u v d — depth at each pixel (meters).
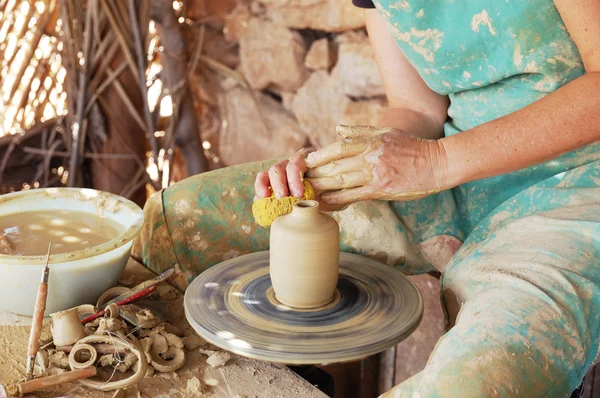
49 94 3.11
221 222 1.65
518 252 1.35
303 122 3.01
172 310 1.51
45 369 1.26
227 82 3.23
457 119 1.69
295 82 2.99
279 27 2.96
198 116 3.36
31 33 3.02
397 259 1.70
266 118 3.13
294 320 1.33
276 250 1.34
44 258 1.36
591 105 1.31
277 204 1.38
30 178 3.16
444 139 1.41
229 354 1.35
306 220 1.34
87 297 1.47
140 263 1.71
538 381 1.11
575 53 1.45
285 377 1.29
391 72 1.76
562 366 1.15
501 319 1.17
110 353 1.29
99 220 1.62
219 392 1.25
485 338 1.14
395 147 1.39
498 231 1.47
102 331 1.31
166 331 1.40
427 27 1.54
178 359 1.32
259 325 1.31
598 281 1.26
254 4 3.04
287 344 1.24
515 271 1.29
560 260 1.28
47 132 3.11
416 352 2.25
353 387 2.09
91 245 1.50
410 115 1.74
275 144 3.12
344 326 1.31
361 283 1.47
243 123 3.22
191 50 3.20
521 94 1.54
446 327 1.52
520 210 1.54
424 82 1.75
